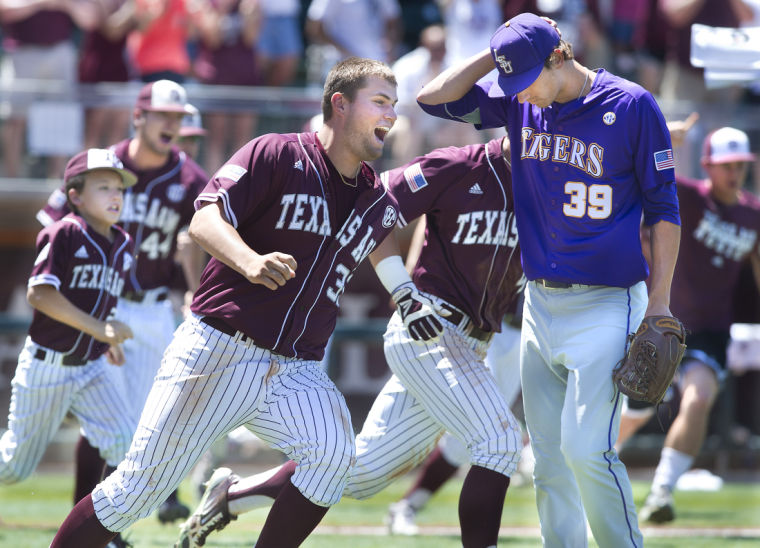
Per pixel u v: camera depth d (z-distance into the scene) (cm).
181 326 1389
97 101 3441
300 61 4181
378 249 1580
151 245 2158
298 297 1355
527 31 1438
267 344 1349
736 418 3491
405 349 1653
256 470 3100
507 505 2683
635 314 1503
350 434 1388
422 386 1644
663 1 3800
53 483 3014
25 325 3391
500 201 1633
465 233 1641
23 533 2061
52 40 3525
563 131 1484
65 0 3534
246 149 1337
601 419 1452
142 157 2144
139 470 1360
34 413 1888
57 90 3444
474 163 1636
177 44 3516
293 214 1340
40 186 3472
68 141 3450
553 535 1578
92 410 1905
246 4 3588
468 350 1659
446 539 2098
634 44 3834
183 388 1345
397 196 1619
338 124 1363
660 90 3872
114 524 1377
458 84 1580
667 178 1453
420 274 1689
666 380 1428
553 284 1509
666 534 2247
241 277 1335
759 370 3475
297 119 3450
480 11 3603
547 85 1453
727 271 2512
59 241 1777
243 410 1365
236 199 1308
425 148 3453
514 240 1658
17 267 3672
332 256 1367
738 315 3166
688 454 2334
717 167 2492
